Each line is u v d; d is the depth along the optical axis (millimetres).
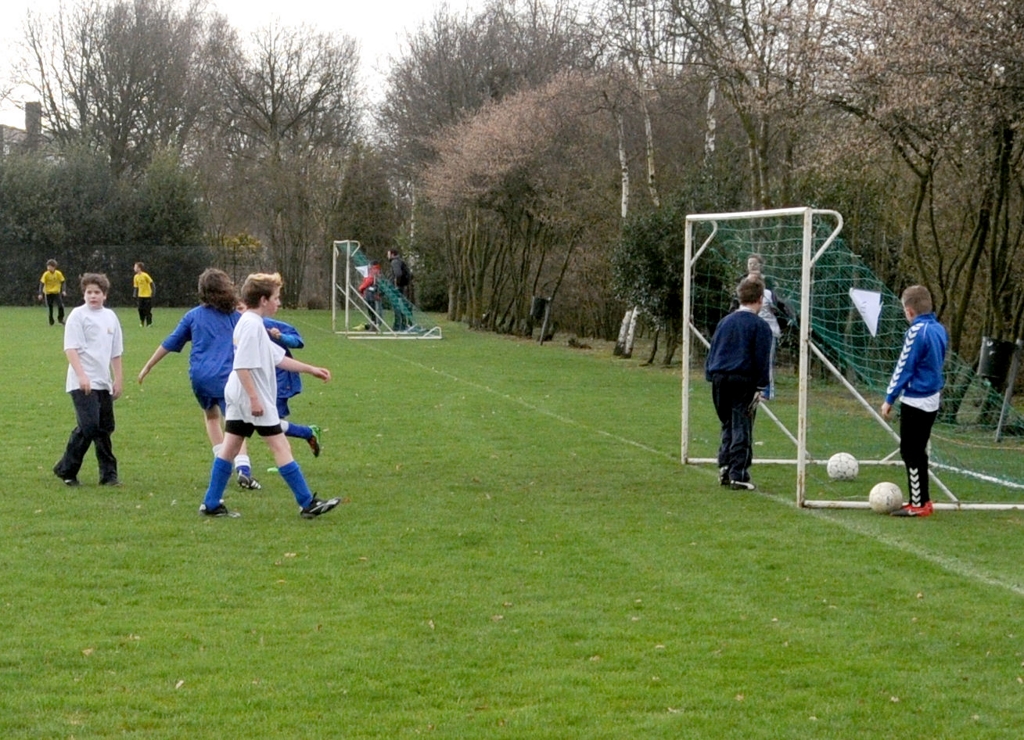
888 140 17828
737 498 11211
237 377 9672
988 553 8977
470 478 12062
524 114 36438
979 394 16812
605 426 16516
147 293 39625
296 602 7320
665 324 27172
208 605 7234
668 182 33344
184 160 66062
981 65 15430
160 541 8906
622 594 7613
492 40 50188
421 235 52656
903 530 9828
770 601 7484
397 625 6859
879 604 7445
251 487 11211
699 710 5555
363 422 16453
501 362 28078
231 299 11258
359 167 56344
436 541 9078
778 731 5297
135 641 6465
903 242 22609
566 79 36125
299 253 57406
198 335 11180
